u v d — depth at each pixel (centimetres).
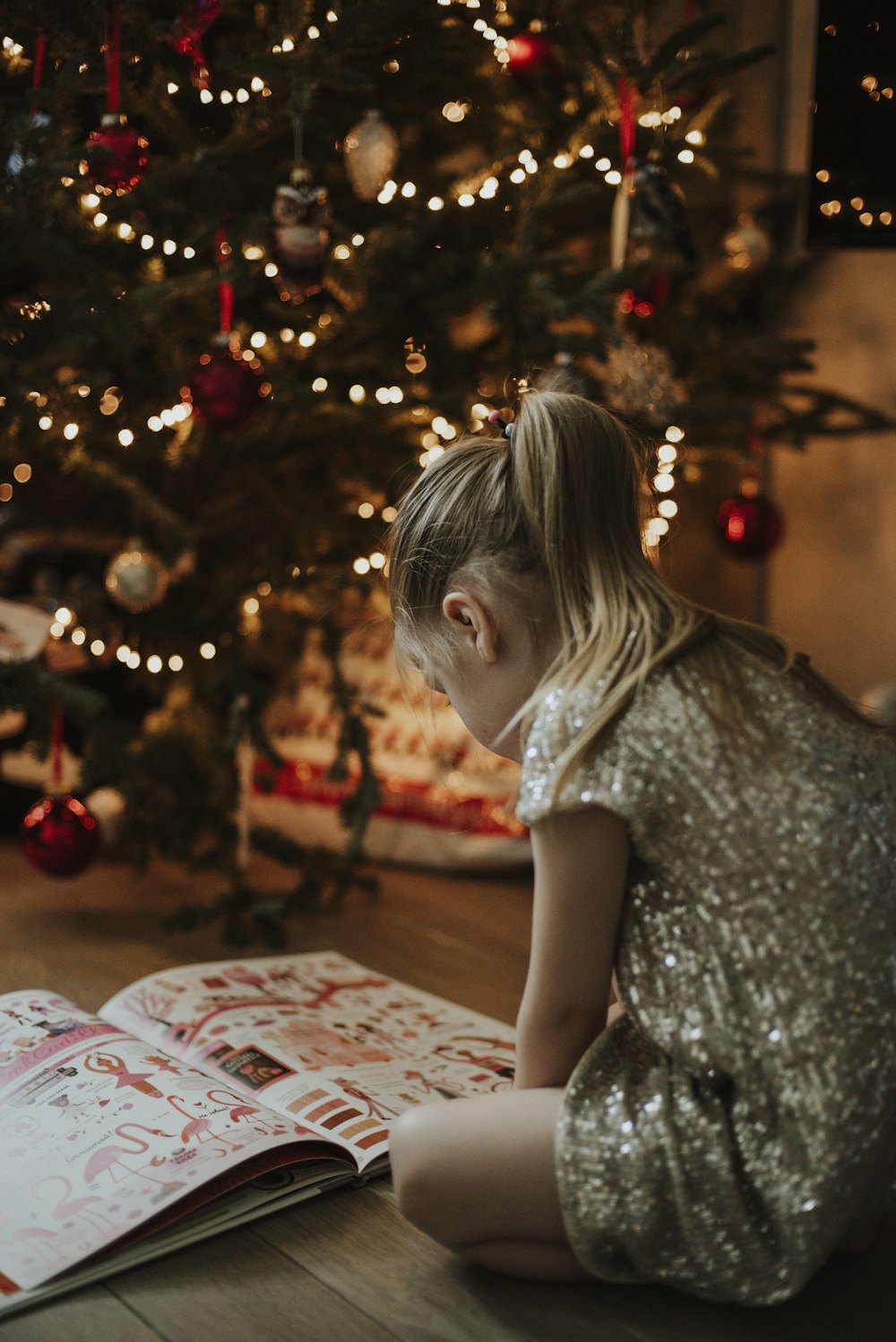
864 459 211
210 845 197
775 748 81
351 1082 110
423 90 163
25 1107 99
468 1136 86
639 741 80
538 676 91
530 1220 86
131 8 131
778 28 210
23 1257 84
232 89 143
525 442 89
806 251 210
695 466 191
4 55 134
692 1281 81
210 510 194
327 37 136
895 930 79
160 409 164
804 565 223
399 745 194
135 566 162
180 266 155
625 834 81
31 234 137
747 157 188
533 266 155
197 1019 122
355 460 184
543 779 81
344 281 158
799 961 78
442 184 169
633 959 83
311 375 170
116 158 129
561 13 161
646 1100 81
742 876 79
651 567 90
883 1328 85
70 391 147
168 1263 90
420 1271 90
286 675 209
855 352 209
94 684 198
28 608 163
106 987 143
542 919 83
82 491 204
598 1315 86
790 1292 78
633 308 179
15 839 200
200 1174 90
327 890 180
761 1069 78
